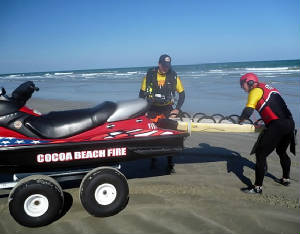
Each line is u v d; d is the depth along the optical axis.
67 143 3.32
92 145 3.39
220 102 12.12
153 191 4.18
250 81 4.20
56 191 3.24
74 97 15.85
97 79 35.19
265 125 4.18
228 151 6.07
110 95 16.09
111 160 3.52
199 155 5.85
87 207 3.36
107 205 3.42
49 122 3.41
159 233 3.12
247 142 6.71
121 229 3.20
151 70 5.22
